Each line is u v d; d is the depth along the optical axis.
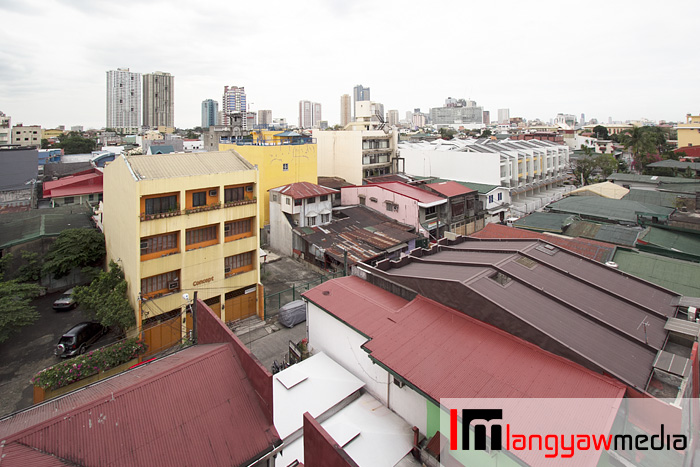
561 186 78.19
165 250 27.67
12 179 61.28
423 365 16.28
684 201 46.72
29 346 27.16
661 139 102.19
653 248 32.25
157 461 11.84
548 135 109.88
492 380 14.89
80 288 27.83
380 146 69.00
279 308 32.81
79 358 22.73
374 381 19.44
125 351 23.89
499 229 36.38
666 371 14.18
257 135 57.78
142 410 12.70
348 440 16.52
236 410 13.67
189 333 25.83
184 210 27.41
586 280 20.56
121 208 28.33
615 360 14.98
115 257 30.80
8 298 25.14
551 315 17.27
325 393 19.16
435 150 66.81
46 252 35.28
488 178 59.91
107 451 11.57
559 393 13.83
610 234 35.66
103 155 75.06
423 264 24.70
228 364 14.83
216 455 12.46
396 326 19.00
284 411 17.95
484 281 19.11
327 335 22.53
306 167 54.19
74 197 56.19
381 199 49.47
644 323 17.64
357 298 22.55
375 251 39.75
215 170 30.00
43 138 129.88
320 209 45.81
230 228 31.17
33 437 11.09
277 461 15.91
